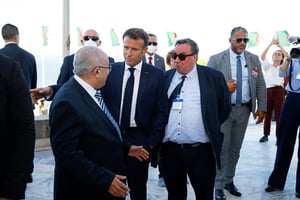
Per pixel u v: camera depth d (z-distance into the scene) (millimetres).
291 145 3678
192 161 2455
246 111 3559
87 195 1690
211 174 2488
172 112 2473
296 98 3525
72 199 1703
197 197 2520
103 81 1738
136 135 2393
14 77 1500
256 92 3648
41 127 5562
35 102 2170
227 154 3537
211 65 3582
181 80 2494
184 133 2428
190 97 2451
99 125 1645
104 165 1654
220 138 2482
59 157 1570
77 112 1585
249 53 3582
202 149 2471
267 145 6195
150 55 4289
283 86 6141
